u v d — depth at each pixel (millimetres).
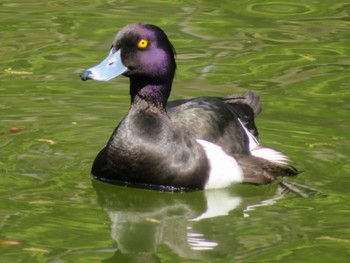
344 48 16781
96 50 16406
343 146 12914
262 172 12016
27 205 11117
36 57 16109
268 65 15961
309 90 14977
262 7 18922
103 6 18781
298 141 13094
